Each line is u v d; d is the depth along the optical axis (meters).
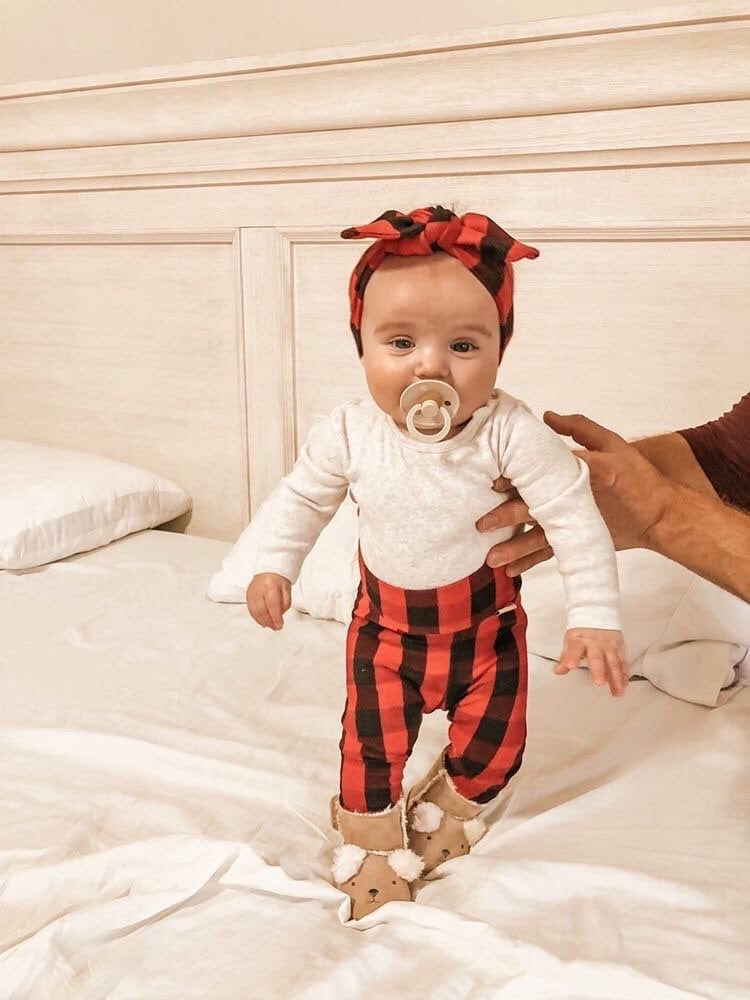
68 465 1.87
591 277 1.48
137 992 0.70
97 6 2.01
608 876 0.80
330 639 1.39
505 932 0.73
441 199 1.57
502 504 0.80
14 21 2.14
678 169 1.37
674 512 0.99
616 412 1.51
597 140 1.41
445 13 1.64
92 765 1.03
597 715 1.15
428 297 0.70
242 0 1.83
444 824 0.89
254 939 0.75
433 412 0.71
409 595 0.81
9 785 0.99
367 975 0.70
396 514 0.78
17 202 2.05
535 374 1.56
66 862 0.83
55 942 0.73
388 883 0.83
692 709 1.17
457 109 1.49
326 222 1.68
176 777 1.00
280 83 1.62
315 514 0.88
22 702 1.18
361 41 1.73
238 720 1.14
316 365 1.78
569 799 0.98
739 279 1.37
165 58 1.96
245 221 1.77
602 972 0.67
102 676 1.26
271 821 0.93
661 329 1.44
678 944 0.73
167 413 2.01
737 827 0.89
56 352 2.12
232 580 1.51
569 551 0.78
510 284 0.74
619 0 1.49
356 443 0.81
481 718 0.84
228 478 1.97
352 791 0.84
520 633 0.86
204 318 1.89
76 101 1.84
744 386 1.41
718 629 1.20
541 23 1.38
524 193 1.49
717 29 1.28
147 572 1.68
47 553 1.70
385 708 0.84
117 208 1.92
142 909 0.77
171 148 1.80
